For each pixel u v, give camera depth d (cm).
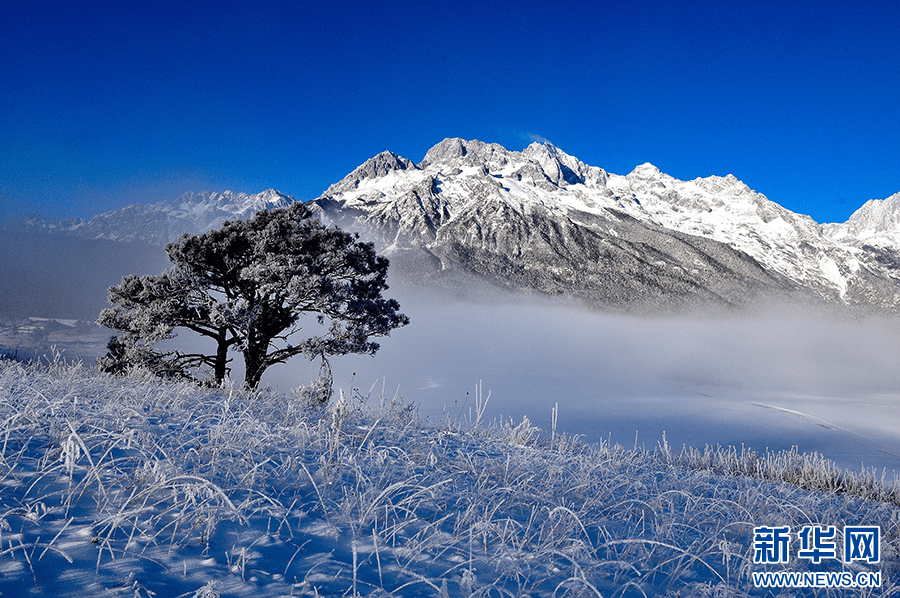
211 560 296
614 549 419
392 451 605
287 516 369
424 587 306
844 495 901
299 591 277
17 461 380
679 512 555
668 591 352
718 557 437
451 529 403
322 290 1947
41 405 538
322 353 2020
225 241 1944
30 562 259
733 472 1152
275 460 482
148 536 305
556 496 535
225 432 522
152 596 250
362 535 363
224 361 2059
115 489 362
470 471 580
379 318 2095
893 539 560
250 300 2047
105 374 959
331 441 533
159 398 691
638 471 849
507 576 337
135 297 2034
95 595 244
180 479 370
